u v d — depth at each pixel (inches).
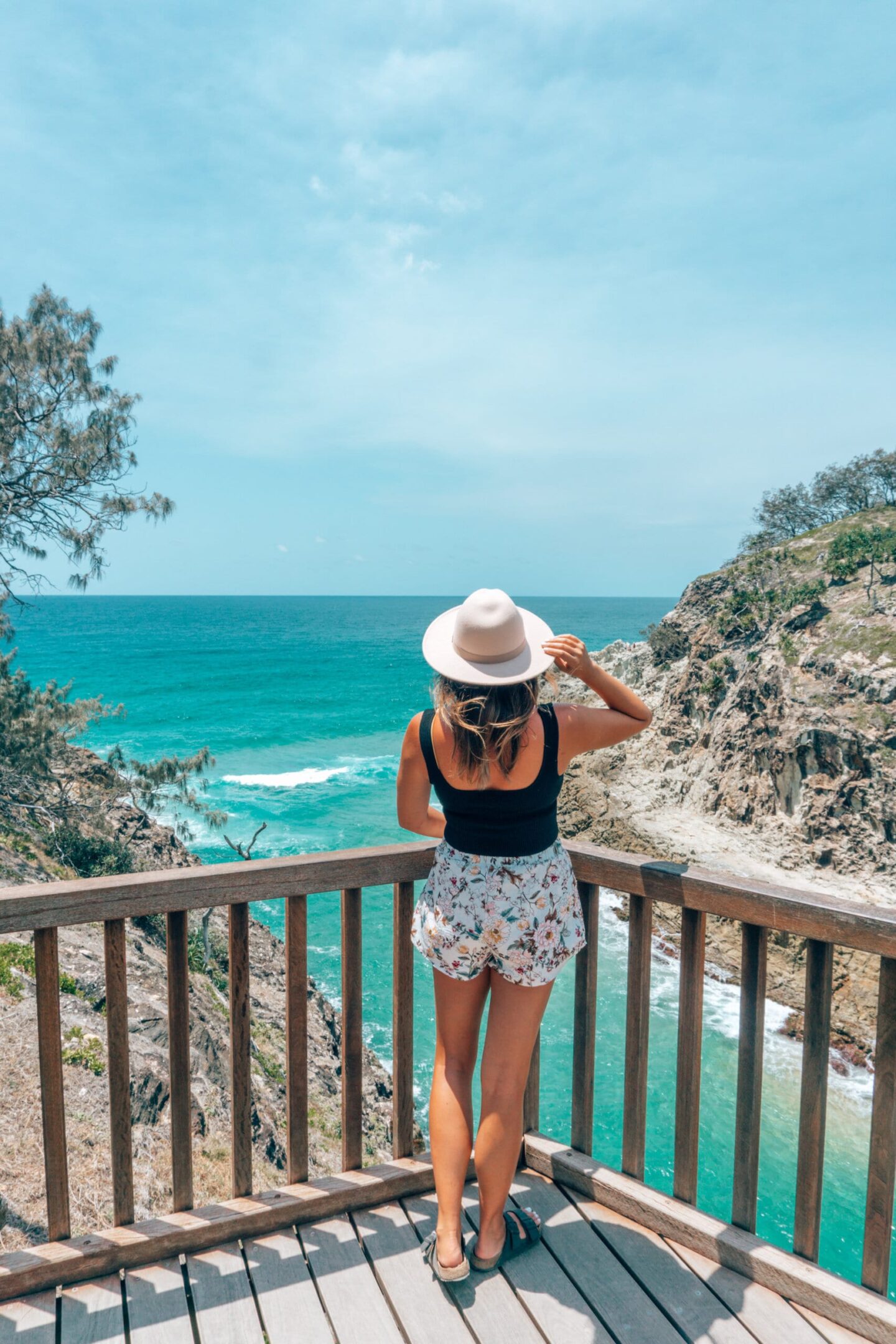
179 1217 86.9
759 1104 85.2
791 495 2785.4
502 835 78.7
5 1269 78.3
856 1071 656.4
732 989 744.3
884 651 1254.3
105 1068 290.7
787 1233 446.9
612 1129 536.1
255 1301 78.8
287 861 89.4
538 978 79.7
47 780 621.9
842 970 716.0
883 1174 76.5
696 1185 90.0
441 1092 83.9
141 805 768.3
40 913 78.4
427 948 82.1
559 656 76.9
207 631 5821.9
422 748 78.7
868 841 1073.5
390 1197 94.3
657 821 1256.2
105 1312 77.1
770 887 81.4
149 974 425.7
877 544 1636.3
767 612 1556.3
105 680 3063.5
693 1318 77.1
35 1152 237.0
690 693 1567.4
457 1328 75.5
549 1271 83.0
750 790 1227.2
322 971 737.6
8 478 561.6
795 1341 74.5
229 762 1781.5
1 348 537.6
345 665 3757.4
